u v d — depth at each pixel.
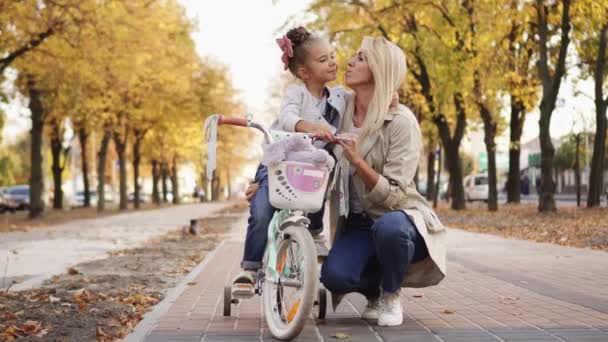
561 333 4.64
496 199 25.84
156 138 48.94
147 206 51.75
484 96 24.06
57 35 21.25
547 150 20.62
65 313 5.79
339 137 4.50
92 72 22.94
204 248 13.18
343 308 5.82
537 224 17.19
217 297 6.60
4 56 22.86
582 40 22.62
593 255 10.57
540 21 20.20
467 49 22.16
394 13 22.42
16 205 45.53
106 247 13.70
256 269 4.98
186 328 4.97
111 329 5.14
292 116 4.70
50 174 77.06
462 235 15.50
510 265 9.27
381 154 4.81
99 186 37.91
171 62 30.89
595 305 5.88
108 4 21.88
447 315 5.39
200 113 38.25
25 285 7.85
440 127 27.31
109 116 33.97
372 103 4.72
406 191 4.72
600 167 23.23
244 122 4.60
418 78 25.02
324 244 5.00
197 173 66.62
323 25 22.39
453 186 27.70
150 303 6.46
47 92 25.98
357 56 4.86
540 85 24.14
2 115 33.72
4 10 19.66
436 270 4.86
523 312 5.52
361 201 4.89
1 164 81.31
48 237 16.84
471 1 21.73
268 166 4.52
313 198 4.50
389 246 4.53
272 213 4.89
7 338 4.80
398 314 4.94
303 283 4.34
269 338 4.61
